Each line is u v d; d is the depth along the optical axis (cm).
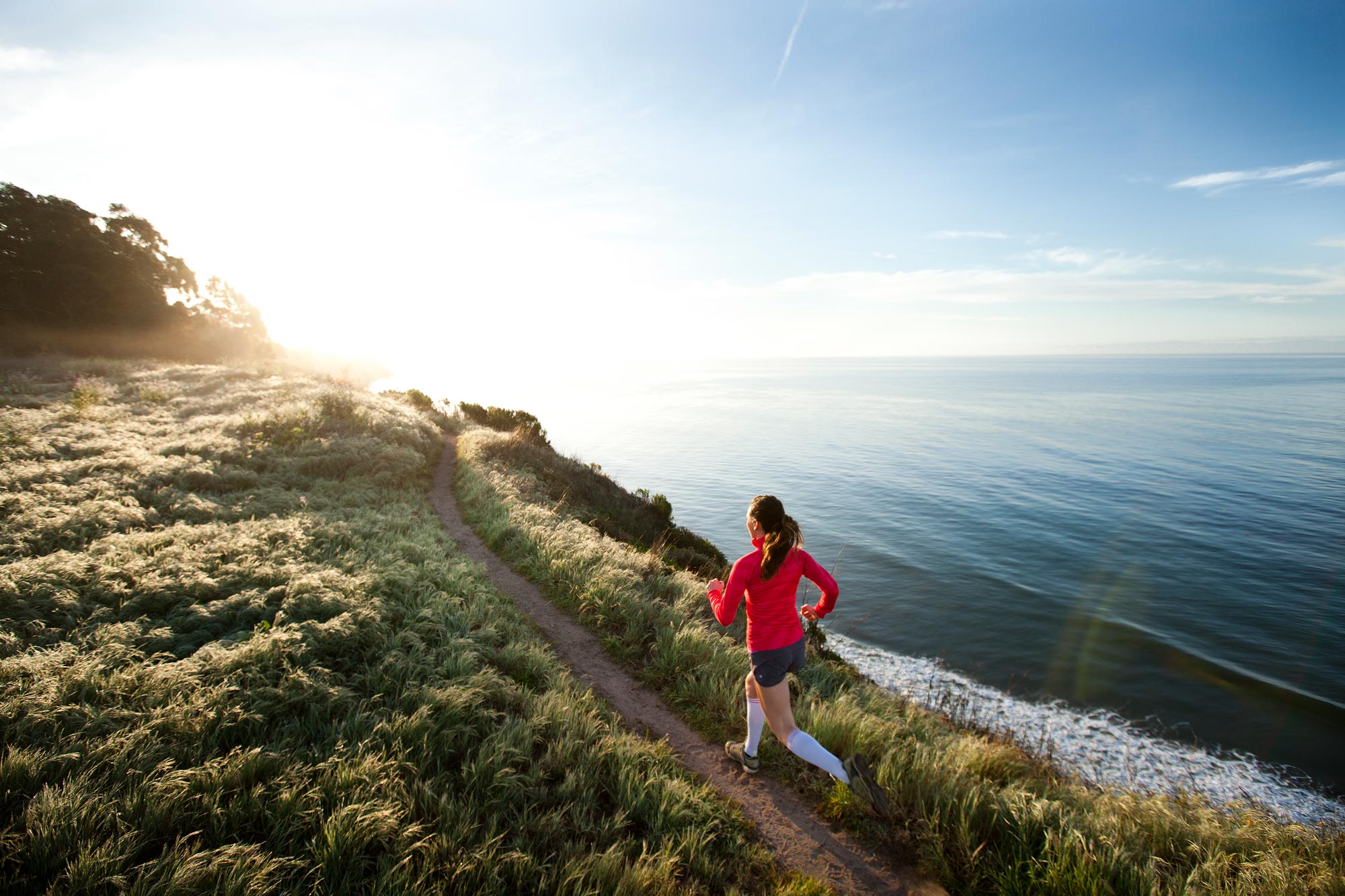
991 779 495
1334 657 1855
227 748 391
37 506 784
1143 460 5659
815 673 784
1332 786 1248
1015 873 344
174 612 559
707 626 820
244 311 6022
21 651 456
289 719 430
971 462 5622
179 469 1059
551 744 439
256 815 331
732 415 10412
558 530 1111
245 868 286
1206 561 2805
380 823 322
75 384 2114
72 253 3978
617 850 340
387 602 650
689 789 407
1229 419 9538
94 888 267
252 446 1319
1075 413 10719
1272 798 1211
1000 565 2711
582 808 381
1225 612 2212
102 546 680
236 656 471
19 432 1197
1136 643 1927
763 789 434
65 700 404
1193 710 1537
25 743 360
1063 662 1789
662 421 9438
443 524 1138
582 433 8044
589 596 802
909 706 762
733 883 337
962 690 1600
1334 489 4391
